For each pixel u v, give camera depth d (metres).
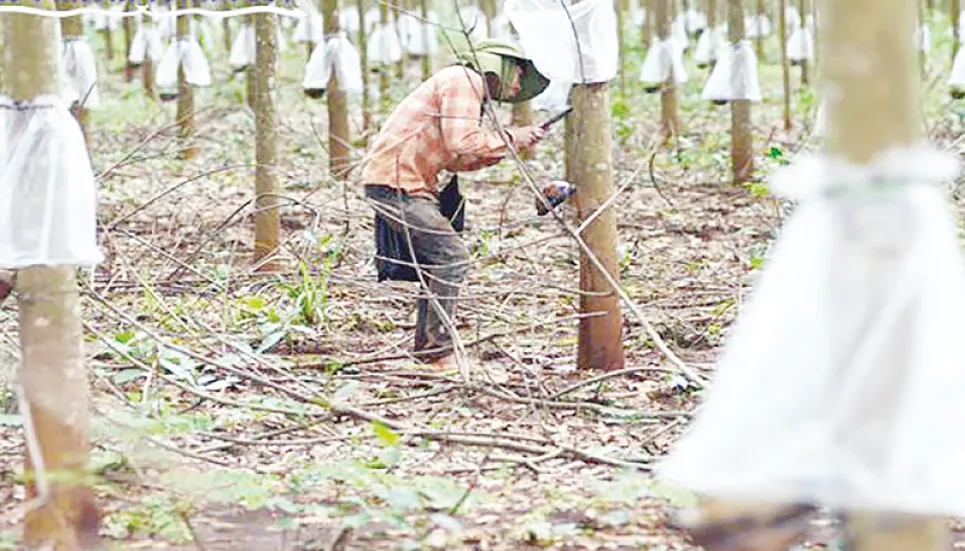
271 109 13.09
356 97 25.80
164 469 7.09
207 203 16.22
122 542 6.25
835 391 3.90
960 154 13.27
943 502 3.84
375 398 9.01
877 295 3.85
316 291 10.95
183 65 20.69
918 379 3.85
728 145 21.02
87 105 16.91
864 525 3.94
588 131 9.37
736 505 4.30
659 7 21.34
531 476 7.35
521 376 9.37
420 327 9.98
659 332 10.70
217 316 10.80
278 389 8.45
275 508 6.72
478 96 9.68
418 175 9.79
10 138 5.93
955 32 23.00
